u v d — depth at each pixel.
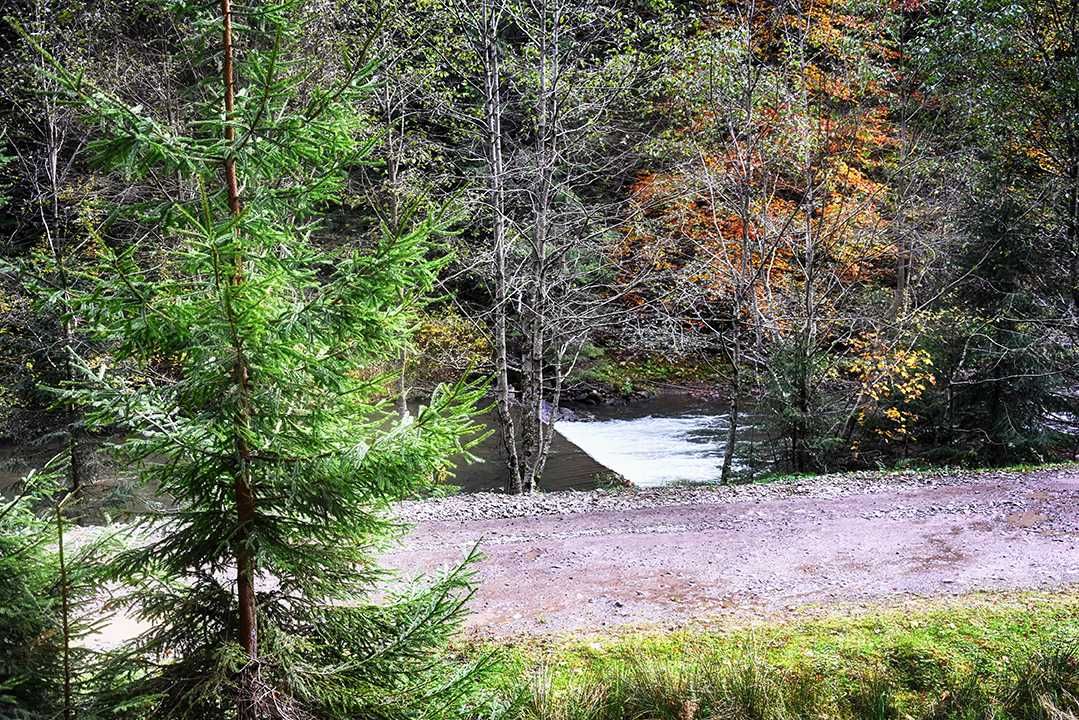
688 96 14.88
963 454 15.81
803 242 17.92
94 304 2.85
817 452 15.62
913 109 18.14
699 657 6.71
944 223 17.42
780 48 16.92
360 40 12.66
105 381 3.12
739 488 12.88
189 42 3.27
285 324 2.98
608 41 14.94
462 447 3.13
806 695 5.96
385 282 2.96
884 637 7.07
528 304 15.55
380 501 3.38
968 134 17.69
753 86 14.96
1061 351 15.63
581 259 16.11
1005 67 16.98
